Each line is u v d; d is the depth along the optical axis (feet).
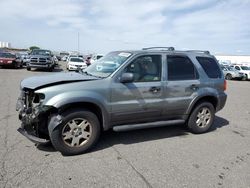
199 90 17.44
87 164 12.34
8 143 14.29
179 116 17.13
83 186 10.34
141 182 10.93
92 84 13.42
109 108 13.96
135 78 14.79
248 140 17.42
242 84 71.00
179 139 16.81
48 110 12.66
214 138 17.47
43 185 10.21
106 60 16.06
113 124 14.62
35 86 12.64
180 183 11.03
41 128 13.11
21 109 13.80
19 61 80.28
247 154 14.76
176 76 16.44
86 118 13.41
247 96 41.57
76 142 13.35
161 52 16.12
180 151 14.67
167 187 10.64
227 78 92.17
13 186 10.00
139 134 17.38
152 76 15.43
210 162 13.37
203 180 11.40
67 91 12.66
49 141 13.17
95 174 11.38
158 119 16.35
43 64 70.18
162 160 13.28
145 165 12.57
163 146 15.33
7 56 76.64
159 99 15.67
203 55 18.34
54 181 10.57
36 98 12.76
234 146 16.05
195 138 17.25
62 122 12.74
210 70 18.40
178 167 12.56
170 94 16.11
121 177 11.25
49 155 13.09
